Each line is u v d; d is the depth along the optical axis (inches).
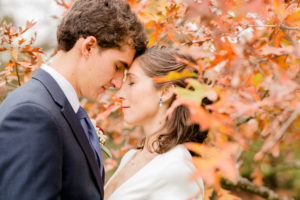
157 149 67.0
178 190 59.1
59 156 48.5
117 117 104.5
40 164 45.6
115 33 59.6
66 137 51.8
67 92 58.0
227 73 45.2
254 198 111.0
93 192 55.6
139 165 70.5
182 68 64.3
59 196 48.7
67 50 59.6
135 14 63.9
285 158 101.0
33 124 46.9
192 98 37.2
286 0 48.8
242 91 42.1
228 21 44.7
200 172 34.1
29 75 85.4
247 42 42.3
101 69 61.0
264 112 52.4
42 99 50.5
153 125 69.4
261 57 43.3
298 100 37.0
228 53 41.5
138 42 64.2
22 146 45.5
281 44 50.1
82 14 58.3
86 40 58.2
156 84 65.3
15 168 44.7
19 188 44.1
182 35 74.3
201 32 68.2
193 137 68.1
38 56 80.0
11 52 77.3
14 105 48.1
